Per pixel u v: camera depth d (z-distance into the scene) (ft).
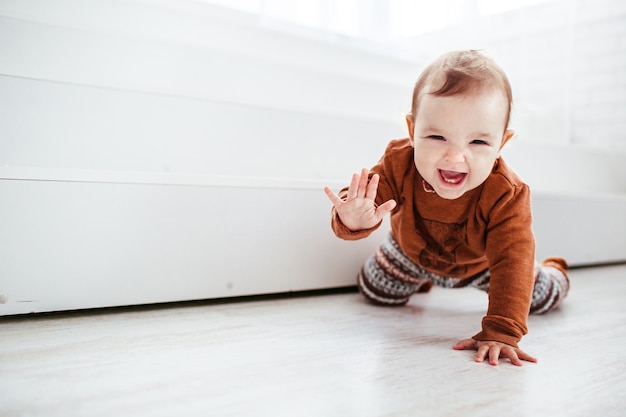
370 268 3.90
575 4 8.46
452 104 2.70
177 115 4.38
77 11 5.15
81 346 2.63
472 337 2.87
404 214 3.34
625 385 2.31
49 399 1.94
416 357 2.65
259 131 4.76
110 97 4.07
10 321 3.07
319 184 4.09
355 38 7.40
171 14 5.71
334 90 6.58
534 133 8.20
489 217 3.08
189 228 3.54
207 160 4.54
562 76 8.61
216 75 5.62
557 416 1.94
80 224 3.18
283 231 3.94
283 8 6.72
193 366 2.38
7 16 4.34
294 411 1.90
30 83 3.72
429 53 8.13
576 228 6.04
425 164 2.83
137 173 3.33
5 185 2.97
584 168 7.61
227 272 3.71
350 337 2.99
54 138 3.84
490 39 9.05
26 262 3.04
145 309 3.49
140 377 2.21
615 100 8.12
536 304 3.69
